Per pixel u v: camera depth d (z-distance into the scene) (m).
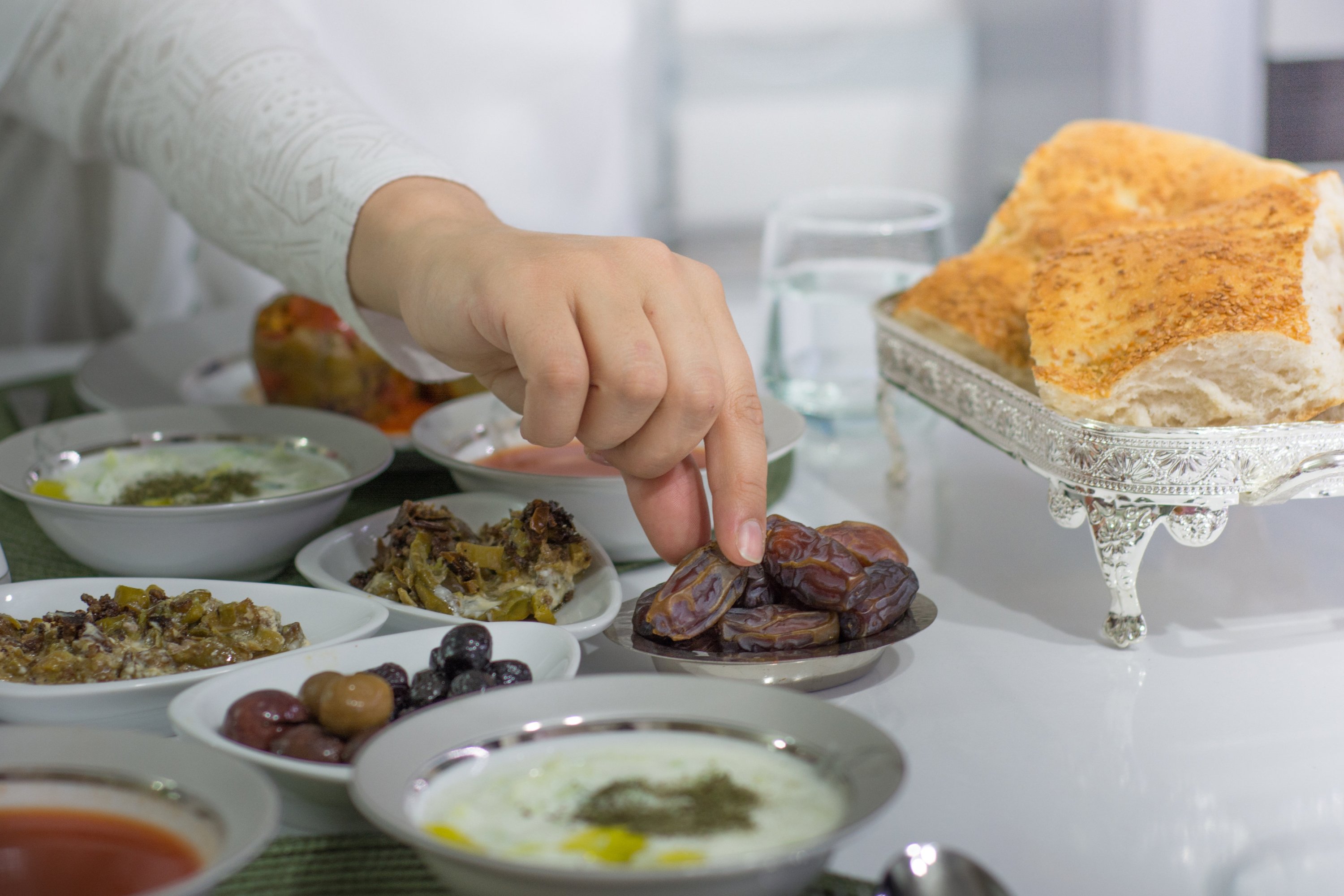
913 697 0.76
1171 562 0.88
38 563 0.87
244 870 0.65
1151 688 0.76
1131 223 0.88
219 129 0.97
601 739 0.66
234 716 0.67
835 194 1.18
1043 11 2.48
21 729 0.64
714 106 2.64
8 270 1.76
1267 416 0.78
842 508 0.96
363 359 1.03
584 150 2.44
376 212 0.87
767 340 1.15
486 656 0.70
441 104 2.31
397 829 0.60
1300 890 0.65
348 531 0.83
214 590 0.77
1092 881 0.65
